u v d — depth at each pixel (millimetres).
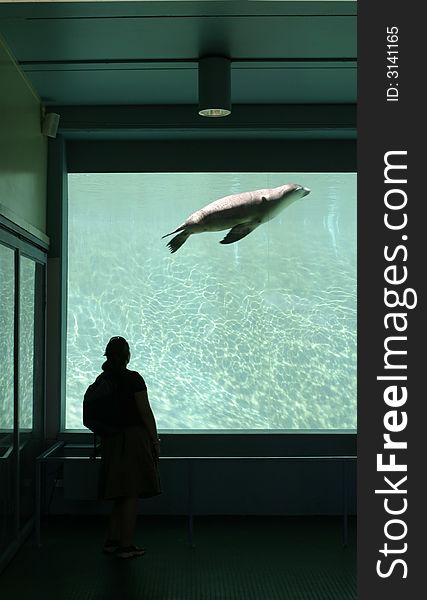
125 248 8812
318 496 8336
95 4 5867
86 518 8211
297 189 8672
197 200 8812
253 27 6324
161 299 8789
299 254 8805
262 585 6012
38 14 6020
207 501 8305
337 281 8789
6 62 6582
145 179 8812
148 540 7340
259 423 8734
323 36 6520
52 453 7508
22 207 7211
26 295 7375
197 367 8766
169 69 7230
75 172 8773
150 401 8727
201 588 5934
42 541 7285
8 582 6059
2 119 6398
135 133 8461
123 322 8773
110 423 6637
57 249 8445
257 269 8797
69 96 7930
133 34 6430
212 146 8789
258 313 8797
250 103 8211
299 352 8781
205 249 8789
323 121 8273
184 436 8352
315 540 7355
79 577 6191
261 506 8320
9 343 6574
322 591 5867
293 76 7414
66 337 8703
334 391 8781
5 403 6422
